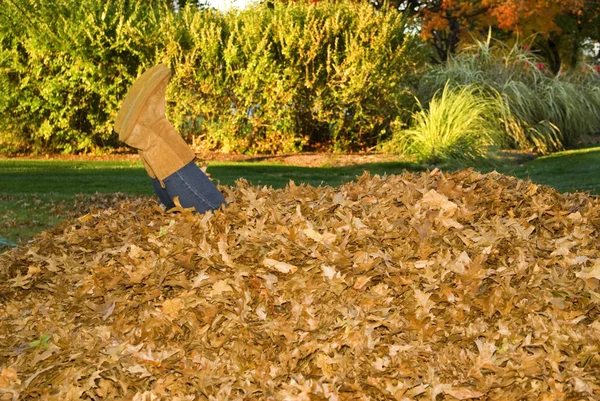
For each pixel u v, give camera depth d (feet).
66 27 44.01
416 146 44.19
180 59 45.68
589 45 100.83
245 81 46.57
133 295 12.50
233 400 10.07
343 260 12.64
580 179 35.45
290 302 12.00
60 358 10.69
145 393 10.06
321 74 47.37
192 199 14.51
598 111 57.41
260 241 13.21
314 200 16.20
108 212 16.97
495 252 13.47
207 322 11.54
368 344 10.95
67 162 43.37
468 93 47.19
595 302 11.97
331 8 48.24
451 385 10.32
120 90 45.39
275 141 48.65
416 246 13.33
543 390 10.40
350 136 49.55
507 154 45.98
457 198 15.83
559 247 13.75
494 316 11.93
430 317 11.64
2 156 46.62
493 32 90.27
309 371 10.73
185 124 48.80
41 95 45.52
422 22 73.05
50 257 14.37
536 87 54.24
